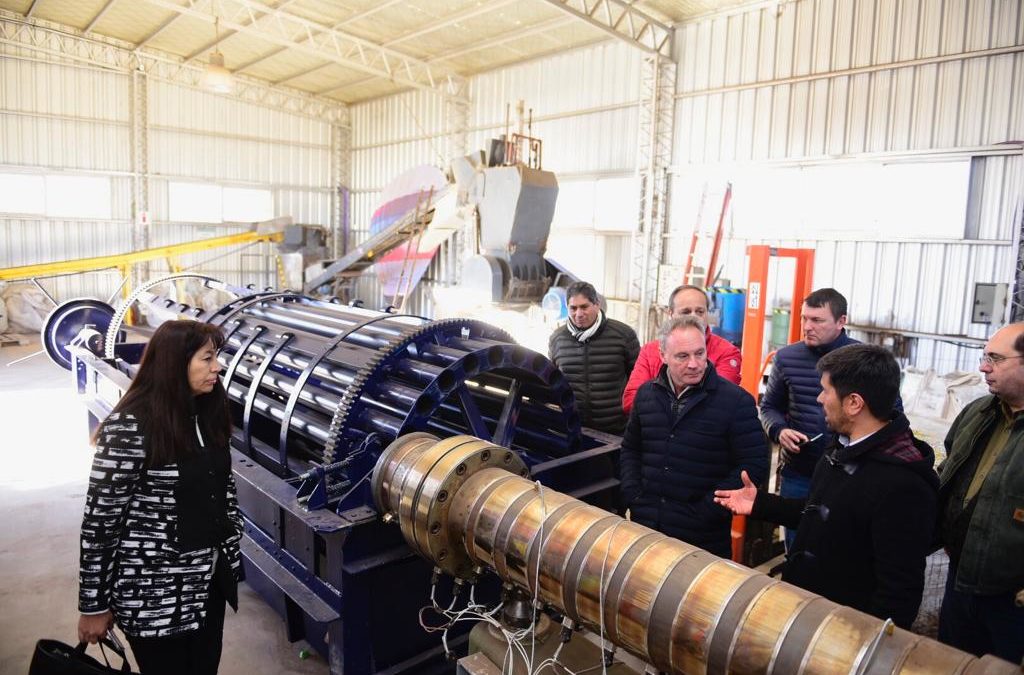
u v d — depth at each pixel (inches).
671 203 324.8
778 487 121.1
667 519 83.9
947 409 153.7
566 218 376.8
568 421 100.9
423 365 87.7
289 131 525.0
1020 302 222.8
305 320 123.1
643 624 47.2
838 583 60.0
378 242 361.1
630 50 338.3
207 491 61.8
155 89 458.0
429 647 85.6
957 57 235.1
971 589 63.0
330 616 76.6
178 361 59.6
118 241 455.5
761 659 41.4
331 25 376.5
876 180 257.3
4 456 179.6
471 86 433.7
